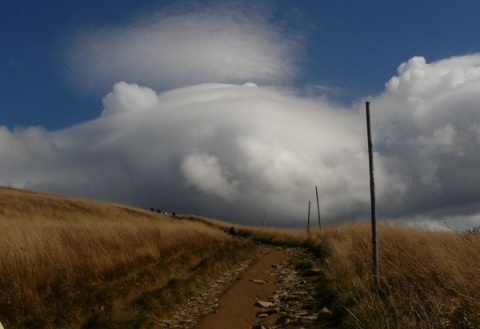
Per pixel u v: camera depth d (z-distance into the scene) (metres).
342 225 26.83
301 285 13.72
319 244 26.27
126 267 14.56
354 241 16.06
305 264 18.09
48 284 10.78
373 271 10.16
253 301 11.93
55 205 42.62
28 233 13.74
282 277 15.98
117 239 17.31
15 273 10.53
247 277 15.84
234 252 22.75
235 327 9.43
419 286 8.59
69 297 10.20
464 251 9.19
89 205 47.62
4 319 8.58
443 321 7.14
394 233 13.95
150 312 10.04
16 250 11.71
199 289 13.36
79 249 14.40
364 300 8.65
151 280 13.35
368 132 10.82
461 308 7.30
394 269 10.23
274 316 10.21
